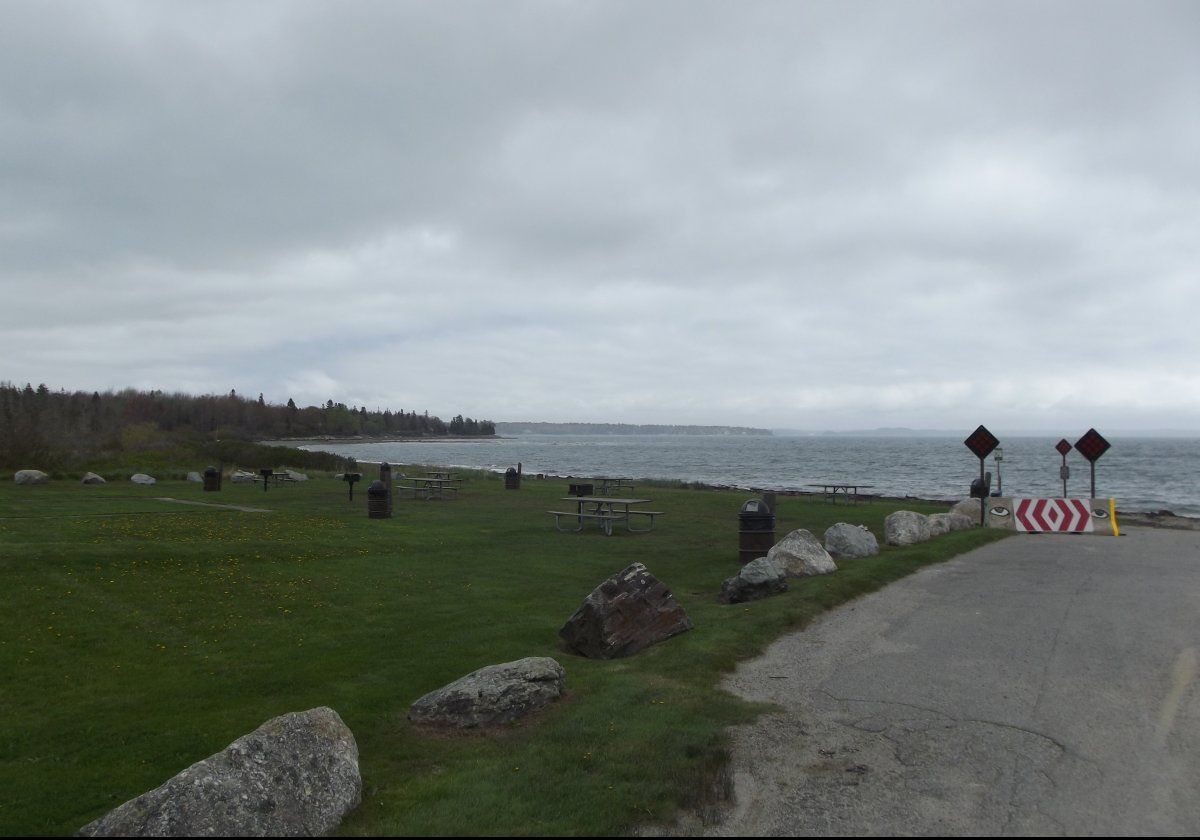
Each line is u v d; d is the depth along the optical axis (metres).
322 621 9.95
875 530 19.47
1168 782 4.78
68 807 5.02
